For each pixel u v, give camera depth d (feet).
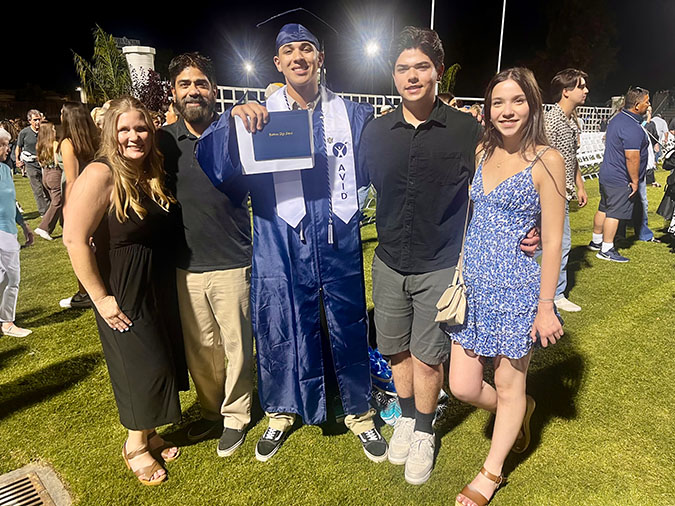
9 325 12.23
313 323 7.36
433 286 6.88
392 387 8.85
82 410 9.18
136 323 6.66
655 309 12.90
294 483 7.34
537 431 8.29
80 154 11.41
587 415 8.68
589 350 10.87
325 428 8.59
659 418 8.57
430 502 6.95
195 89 6.74
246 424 8.21
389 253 7.11
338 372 7.58
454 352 6.76
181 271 7.35
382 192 6.88
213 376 8.08
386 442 8.09
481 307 6.26
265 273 7.16
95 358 11.08
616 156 16.12
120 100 6.29
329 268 7.17
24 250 19.76
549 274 5.89
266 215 7.01
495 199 6.01
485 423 8.59
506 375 6.48
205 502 7.01
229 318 7.50
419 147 6.45
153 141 6.54
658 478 7.23
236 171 6.70
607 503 6.81
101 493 7.21
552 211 5.75
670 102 64.75
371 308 13.24
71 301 13.93
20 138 25.48
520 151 5.85
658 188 29.45
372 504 6.93
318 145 6.82
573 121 11.76
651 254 17.52
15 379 10.28
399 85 6.31
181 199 7.00
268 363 7.54
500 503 6.85
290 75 6.50
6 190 11.23
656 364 10.28
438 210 6.64
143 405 6.90
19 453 8.06
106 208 6.31
